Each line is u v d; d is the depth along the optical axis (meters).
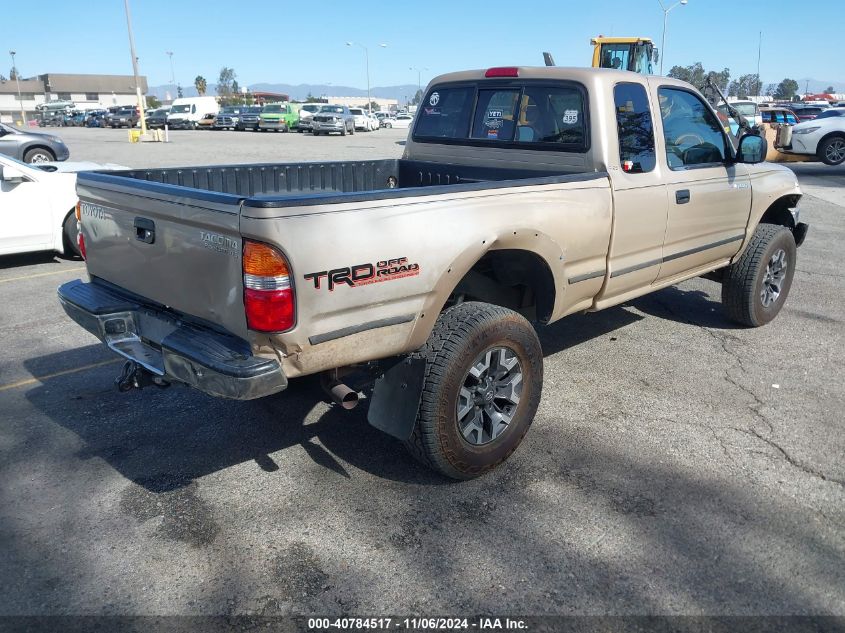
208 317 3.05
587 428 4.11
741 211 5.32
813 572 2.87
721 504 3.34
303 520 3.21
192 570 2.87
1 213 7.75
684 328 5.92
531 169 4.60
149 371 3.31
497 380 3.50
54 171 8.70
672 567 2.89
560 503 3.35
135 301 3.56
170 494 3.41
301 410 4.32
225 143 29.56
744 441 3.96
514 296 4.11
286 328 2.75
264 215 2.63
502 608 2.66
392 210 2.98
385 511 3.28
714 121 5.10
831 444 3.93
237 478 3.56
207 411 4.30
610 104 4.23
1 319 6.12
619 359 5.20
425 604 2.68
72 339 5.59
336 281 2.83
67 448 3.84
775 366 5.08
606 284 4.28
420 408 3.22
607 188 4.09
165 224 3.13
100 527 3.14
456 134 5.13
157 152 23.69
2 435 3.98
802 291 7.12
